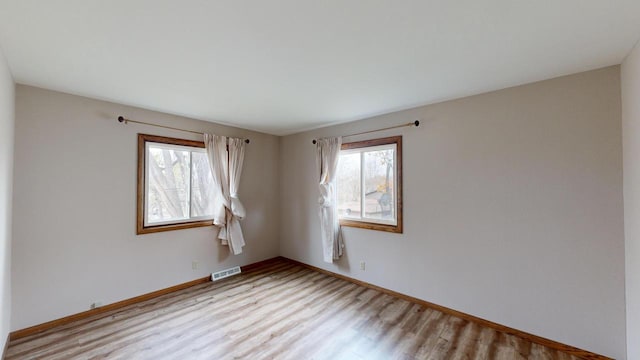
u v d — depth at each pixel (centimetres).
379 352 212
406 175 306
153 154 320
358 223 353
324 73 212
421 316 270
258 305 292
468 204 262
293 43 167
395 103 287
